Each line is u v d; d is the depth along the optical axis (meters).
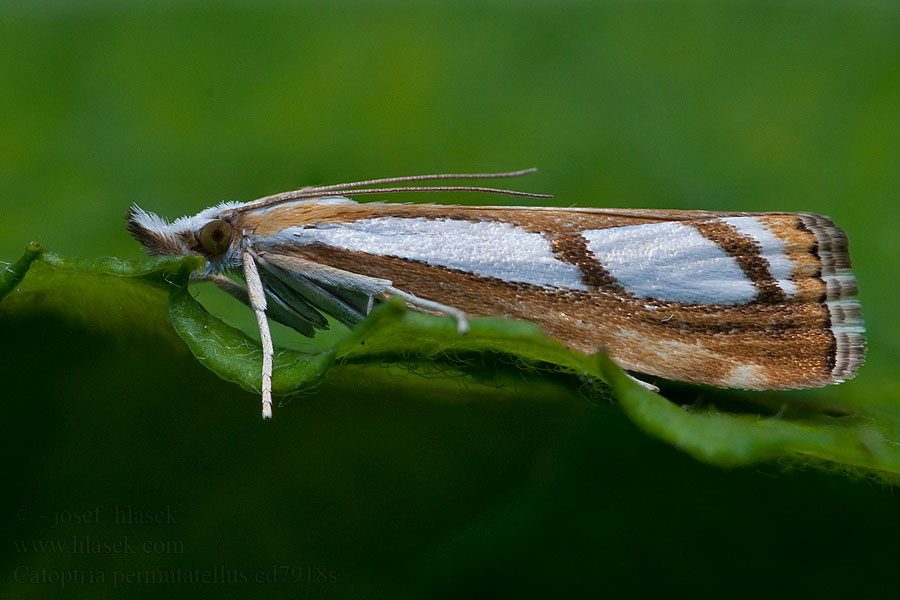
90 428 0.05
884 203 0.06
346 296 0.06
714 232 0.06
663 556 0.06
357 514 0.06
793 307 0.06
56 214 0.06
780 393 0.06
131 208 0.06
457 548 0.06
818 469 0.05
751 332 0.06
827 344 0.06
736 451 0.05
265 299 0.06
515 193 0.06
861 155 0.06
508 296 0.06
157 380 0.05
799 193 0.06
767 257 0.06
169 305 0.05
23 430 0.05
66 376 0.05
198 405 0.05
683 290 0.06
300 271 0.06
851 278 0.06
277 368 0.05
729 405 0.06
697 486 0.06
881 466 0.05
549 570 0.06
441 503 0.06
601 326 0.06
